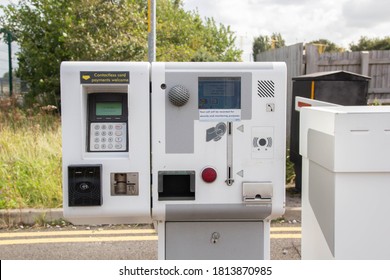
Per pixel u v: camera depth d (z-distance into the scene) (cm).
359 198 225
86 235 464
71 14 978
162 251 264
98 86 249
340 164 223
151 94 247
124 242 445
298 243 438
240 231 263
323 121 240
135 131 246
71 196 247
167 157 248
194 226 262
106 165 247
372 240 226
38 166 599
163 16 1480
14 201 514
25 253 416
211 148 249
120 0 973
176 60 1218
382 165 222
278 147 251
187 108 247
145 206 250
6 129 780
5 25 1103
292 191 580
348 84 543
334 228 227
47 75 1070
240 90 248
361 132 222
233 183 251
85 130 251
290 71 862
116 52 916
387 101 827
